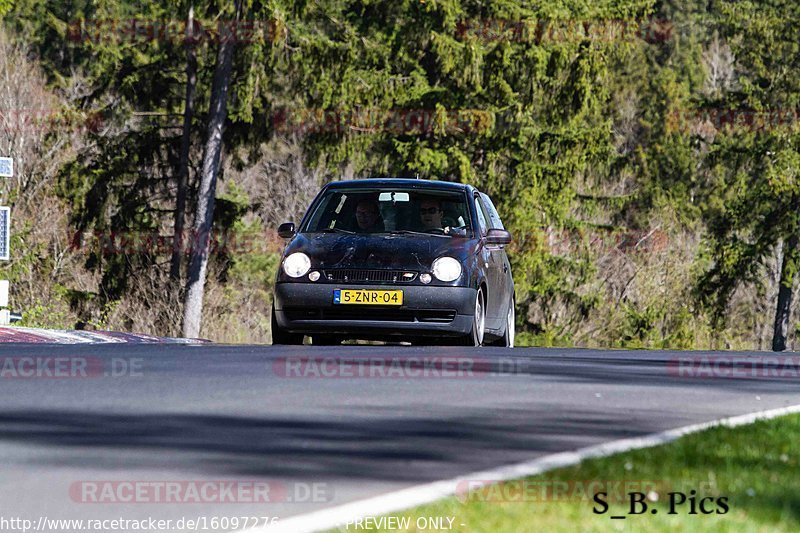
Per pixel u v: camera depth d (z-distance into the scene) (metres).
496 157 129.25
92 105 138.12
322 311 47.50
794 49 163.62
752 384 36.38
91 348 40.88
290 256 48.00
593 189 147.88
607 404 29.53
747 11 165.62
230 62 125.56
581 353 46.38
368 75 126.19
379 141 130.38
